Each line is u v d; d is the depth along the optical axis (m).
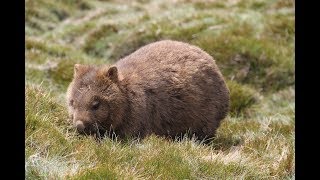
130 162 17.36
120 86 20.33
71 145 17.66
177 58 22.50
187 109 22.02
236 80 34.78
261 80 34.88
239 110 30.19
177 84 21.88
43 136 17.23
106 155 17.42
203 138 22.73
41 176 15.02
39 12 52.12
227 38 37.31
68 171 15.54
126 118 20.38
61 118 20.22
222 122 25.97
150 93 21.22
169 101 21.62
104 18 50.72
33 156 15.84
